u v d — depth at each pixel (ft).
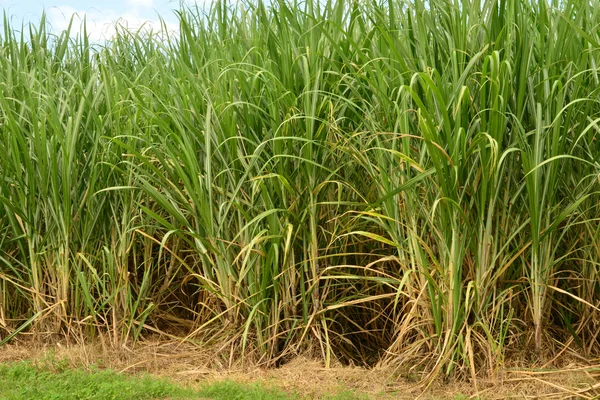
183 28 14.64
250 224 11.78
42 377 12.00
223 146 12.39
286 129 11.84
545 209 11.08
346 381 11.44
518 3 11.12
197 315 15.19
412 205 10.93
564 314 12.17
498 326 11.32
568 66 11.14
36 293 13.67
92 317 13.34
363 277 11.42
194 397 10.96
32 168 13.39
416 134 11.15
